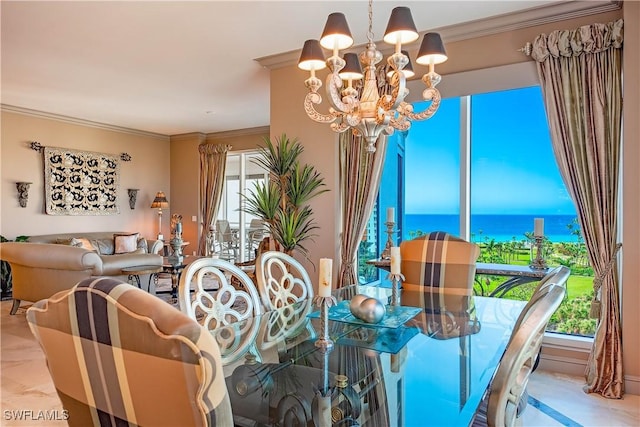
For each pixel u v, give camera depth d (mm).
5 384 2996
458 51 3613
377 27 3521
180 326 750
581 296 3445
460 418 1374
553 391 2928
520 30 3363
